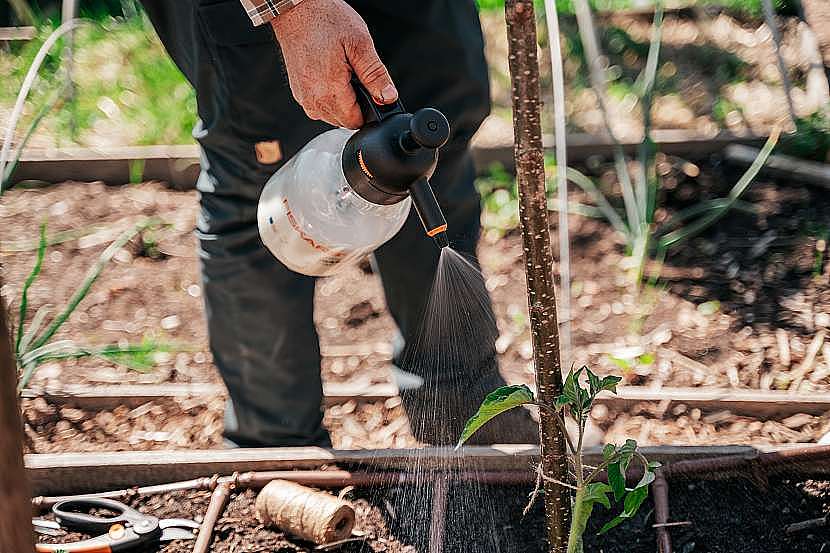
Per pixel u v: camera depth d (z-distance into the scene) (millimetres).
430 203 1283
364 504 1787
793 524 1726
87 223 3068
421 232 1999
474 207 2086
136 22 4102
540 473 1303
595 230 2947
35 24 4082
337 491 1813
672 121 3371
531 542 1713
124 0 4148
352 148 1327
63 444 2111
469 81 1907
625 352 2439
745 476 1812
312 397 2018
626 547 1709
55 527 1727
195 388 2275
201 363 2473
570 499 1344
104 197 3207
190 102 3570
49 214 3109
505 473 1814
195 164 3254
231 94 1693
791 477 1816
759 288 2637
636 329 2527
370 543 1715
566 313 2592
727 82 3590
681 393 2156
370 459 1841
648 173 3039
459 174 2014
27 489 1056
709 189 3039
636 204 2980
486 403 1176
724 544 1702
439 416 2123
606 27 3926
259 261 1844
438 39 1832
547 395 1224
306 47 1327
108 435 2146
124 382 2389
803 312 2521
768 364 2344
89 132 3441
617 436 2082
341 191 1445
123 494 1808
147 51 3908
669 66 3727
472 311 2098
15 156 2375
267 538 1722
